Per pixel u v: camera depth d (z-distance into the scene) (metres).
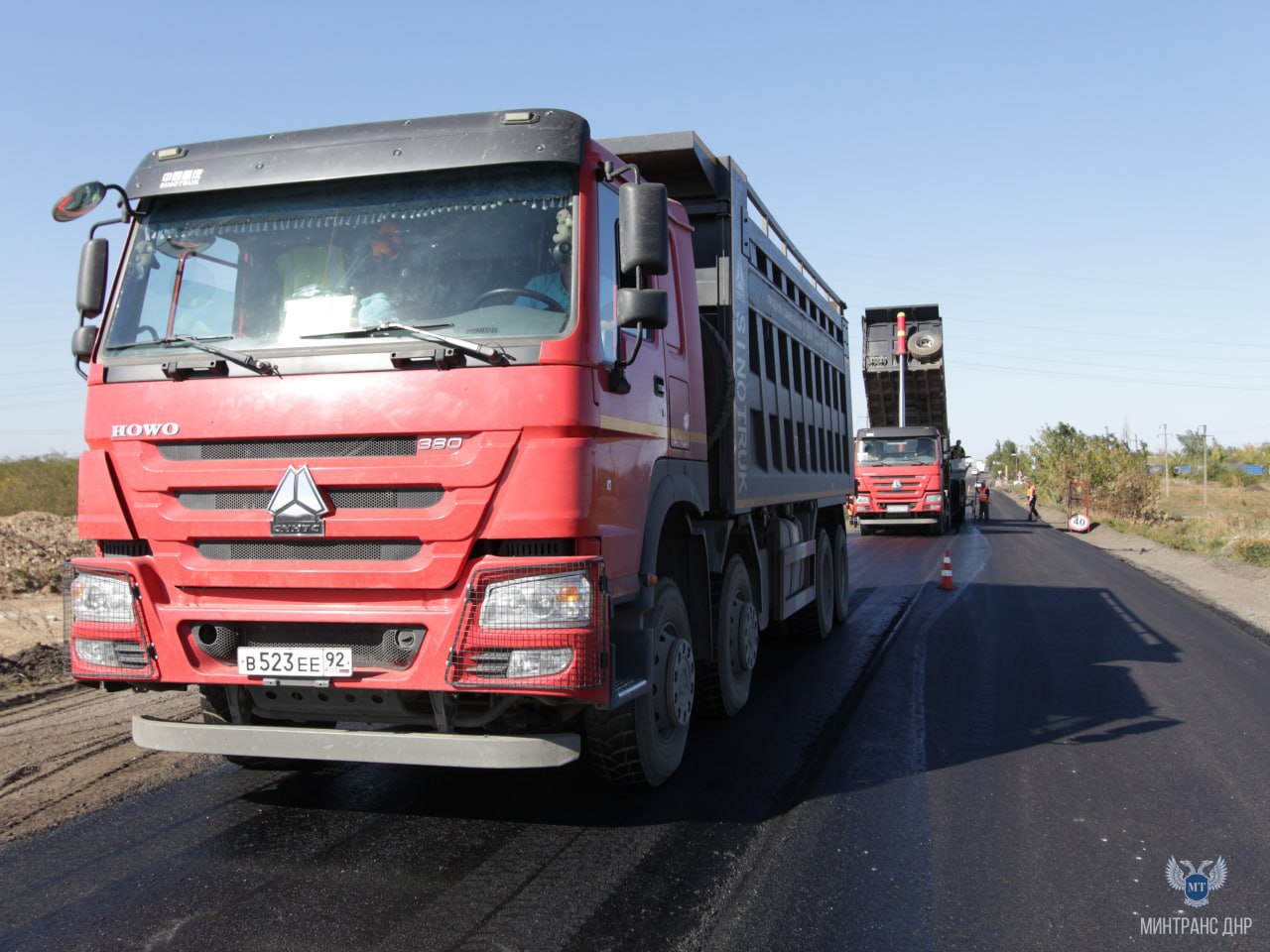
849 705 7.56
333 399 4.41
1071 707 7.51
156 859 4.44
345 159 4.83
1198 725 6.98
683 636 5.75
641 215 4.48
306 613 4.42
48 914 3.87
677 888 4.14
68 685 8.02
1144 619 12.16
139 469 4.64
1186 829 4.92
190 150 5.08
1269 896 4.14
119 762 5.94
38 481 26.45
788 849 4.60
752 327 7.62
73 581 4.74
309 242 4.79
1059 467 48.91
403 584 4.31
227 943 3.62
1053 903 4.05
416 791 5.43
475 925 3.78
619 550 4.67
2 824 4.88
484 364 4.32
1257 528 27.81
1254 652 9.95
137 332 4.85
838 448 11.99
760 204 7.92
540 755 4.24
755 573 7.74
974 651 9.95
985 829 4.89
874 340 26.47
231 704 4.77
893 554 22.62
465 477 4.27
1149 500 35.34
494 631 4.17
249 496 4.52
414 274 4.63
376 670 4.38
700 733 6.73
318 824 4.89
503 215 4.65
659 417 5.41
